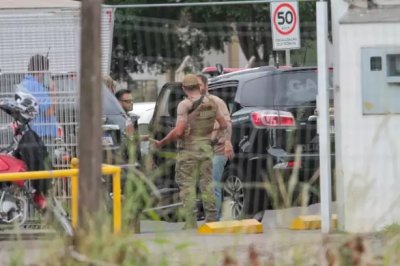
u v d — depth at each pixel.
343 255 25.34
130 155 26.83
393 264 25.83
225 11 97.50
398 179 35.47
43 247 25.02
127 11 95.56
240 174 43.47
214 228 34.25
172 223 35.72
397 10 36.09
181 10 97.88
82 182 23.72
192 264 24.67
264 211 42.12
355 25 35.91
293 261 25.30
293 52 50.56
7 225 35.81
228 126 42.66
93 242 23.41
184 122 41.19
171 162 41.03
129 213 25.61
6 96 39.31
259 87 45.06
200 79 42.00
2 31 40.16
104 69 46.38
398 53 35.78
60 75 39.16
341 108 36.09
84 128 23.59
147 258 23.95
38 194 36.12
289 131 43.47
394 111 35.75
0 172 36.09
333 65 37.41
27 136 36.94
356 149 35.94
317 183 40.28
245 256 27.98
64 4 43.38
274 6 47.91
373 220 35.12
